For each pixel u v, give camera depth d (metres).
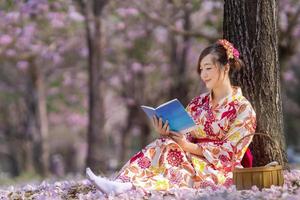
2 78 24.48
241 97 6.47
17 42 16.88
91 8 16.16
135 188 6.05
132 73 20.61
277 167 5.92
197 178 6.21
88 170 6.07
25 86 24.31
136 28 18.50
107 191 6.00
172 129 6.24
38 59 19.91
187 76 18.78
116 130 28.16
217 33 15.76
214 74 6.41
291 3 15.27
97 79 15.52
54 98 23.92
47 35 17.23
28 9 15.38
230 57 6.42
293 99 28.50
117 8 16.19
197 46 19.17
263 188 5.77
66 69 22.14
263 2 7.12
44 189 7.15
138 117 21.95
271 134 7.12
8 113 27.38
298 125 31.33
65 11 15.58
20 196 6.86
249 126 6.35
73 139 29.44
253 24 7.13
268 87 7.14
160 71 20.67
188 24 16.23
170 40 19.02
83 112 24.31
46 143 23.67
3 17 15.69
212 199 5.46
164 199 5.67
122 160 22.64
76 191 6.92
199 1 15.25
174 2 16.03
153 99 21.61
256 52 7.12
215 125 6.45
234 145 6.29
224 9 7.34
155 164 6.20
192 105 6.70
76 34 18.02
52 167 28.16
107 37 18.58
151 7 16.45
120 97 23.58
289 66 22.66
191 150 6.28
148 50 19.23
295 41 14.98
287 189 5.85
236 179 5.92
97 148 15.39
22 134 27.11
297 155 28.97
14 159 29.88
